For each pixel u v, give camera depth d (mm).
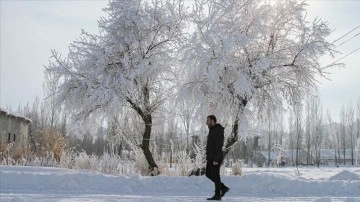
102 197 9594
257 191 12102
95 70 16109
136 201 8625
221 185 9484
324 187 12164
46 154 20344
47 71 16641
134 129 17328
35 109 54344
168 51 16781
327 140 90500
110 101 15797
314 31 15555
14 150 20500
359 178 15031
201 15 15867
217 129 9523
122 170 16234
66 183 12102
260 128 16016
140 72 15781
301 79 15703
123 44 16641
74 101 16281
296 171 18859
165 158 16297
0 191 11180
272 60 14719
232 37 14555
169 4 17188
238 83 14305
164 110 17141
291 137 66938
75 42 16734
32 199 8703
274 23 15766
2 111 30531
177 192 11805
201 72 14492
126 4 16812
